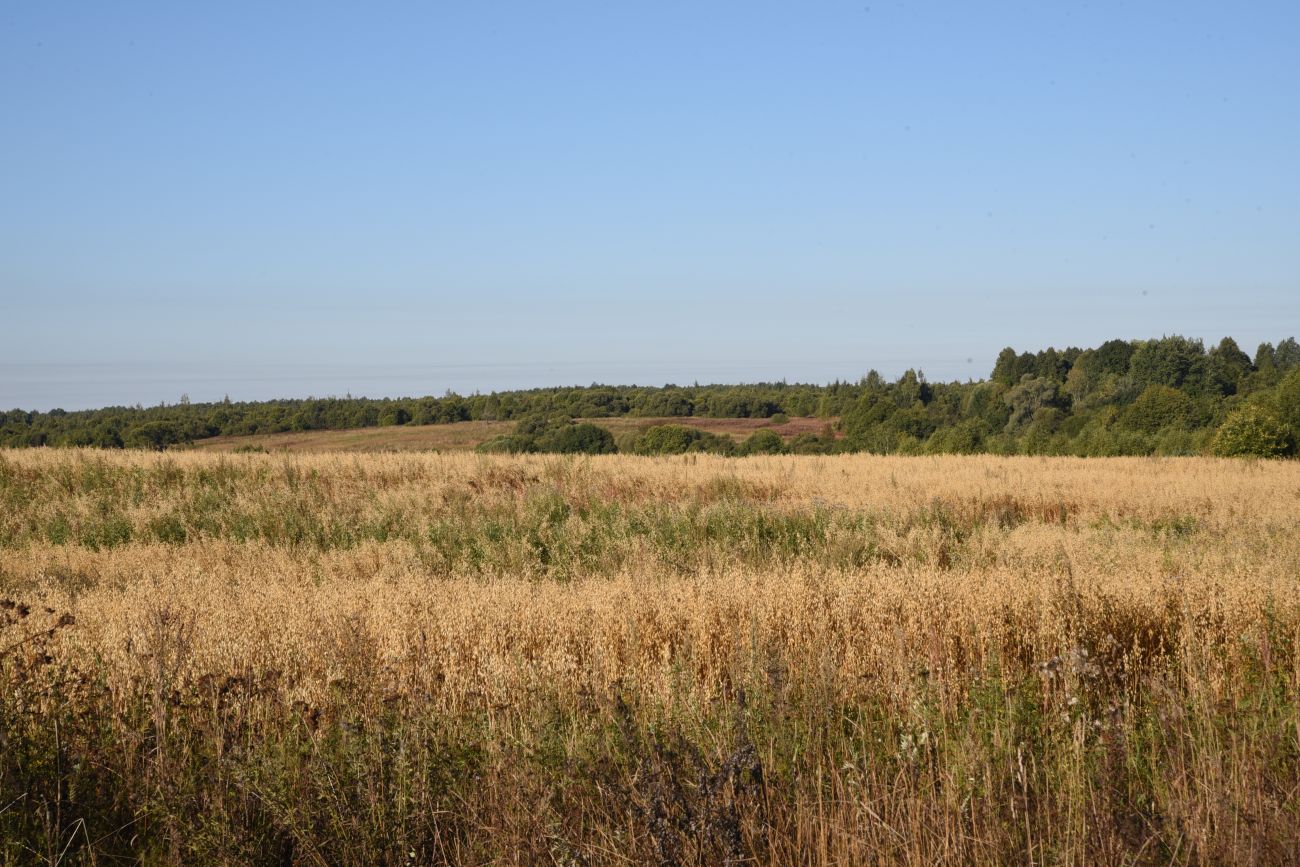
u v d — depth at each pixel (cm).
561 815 429
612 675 604
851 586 807
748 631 685
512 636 698
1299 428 5081
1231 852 394
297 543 1555
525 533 1473
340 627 640
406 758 440
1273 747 491
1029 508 2278
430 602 784
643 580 994
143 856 404
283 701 521
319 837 403
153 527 1638
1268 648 645
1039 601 768
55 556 1377
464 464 2412
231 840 395
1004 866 394
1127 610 780
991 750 486
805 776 471
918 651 669
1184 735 519
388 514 1688
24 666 521
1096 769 469
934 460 3631
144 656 549
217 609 741
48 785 420
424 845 414
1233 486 2669
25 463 2125
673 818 397
